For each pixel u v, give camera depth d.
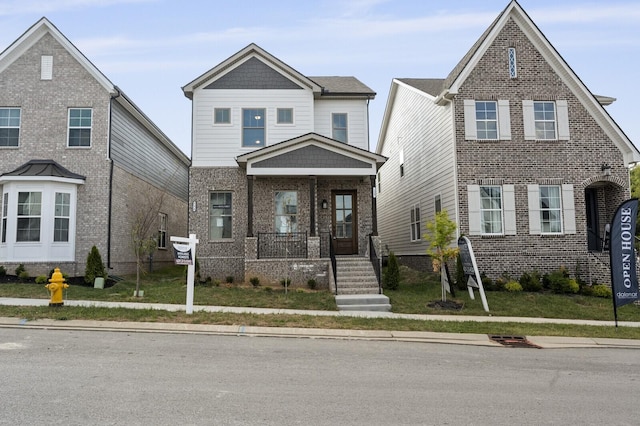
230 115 19.48
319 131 20.17
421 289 16.83
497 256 17.58
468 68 18.12
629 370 8.38
